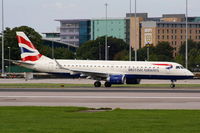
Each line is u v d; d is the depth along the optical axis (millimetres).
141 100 140000
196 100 140375
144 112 106062
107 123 88000
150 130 80312
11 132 77688
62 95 156500
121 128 82188
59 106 120875
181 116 98750
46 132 78000
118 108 114750
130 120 92250
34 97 149250
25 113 103312
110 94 161250
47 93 164875
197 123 88500
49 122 89312
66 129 80938
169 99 143250
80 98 146000
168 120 92375
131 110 110438
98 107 120625
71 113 103688
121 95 157000
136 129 81188
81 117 96812
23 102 133500
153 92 172250
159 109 113938
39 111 107438
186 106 122812
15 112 105188
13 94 160250
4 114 101375
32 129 80562
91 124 86688
